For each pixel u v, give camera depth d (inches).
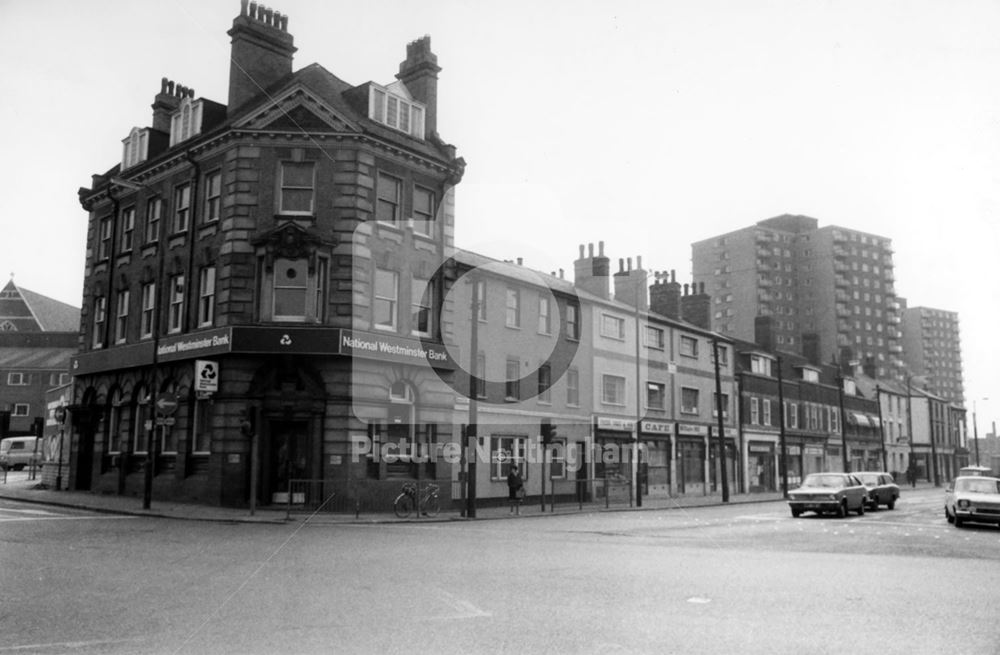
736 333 5206.7
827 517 1054.4
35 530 645.9
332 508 924.6
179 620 307.3
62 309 3563.0
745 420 1952.5
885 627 307.0
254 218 990.4
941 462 3452.3
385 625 302.5
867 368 3129.9
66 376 3019.2
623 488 1443.2
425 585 394.6
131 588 374.9
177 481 1008.2
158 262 1126.4
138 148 1217.4
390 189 1063.0
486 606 342.0
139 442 1131.3
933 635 294.0
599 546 602.2
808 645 277.3
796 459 2201.0
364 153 1021.8
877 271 5457.7
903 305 7116.1
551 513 1050.7
